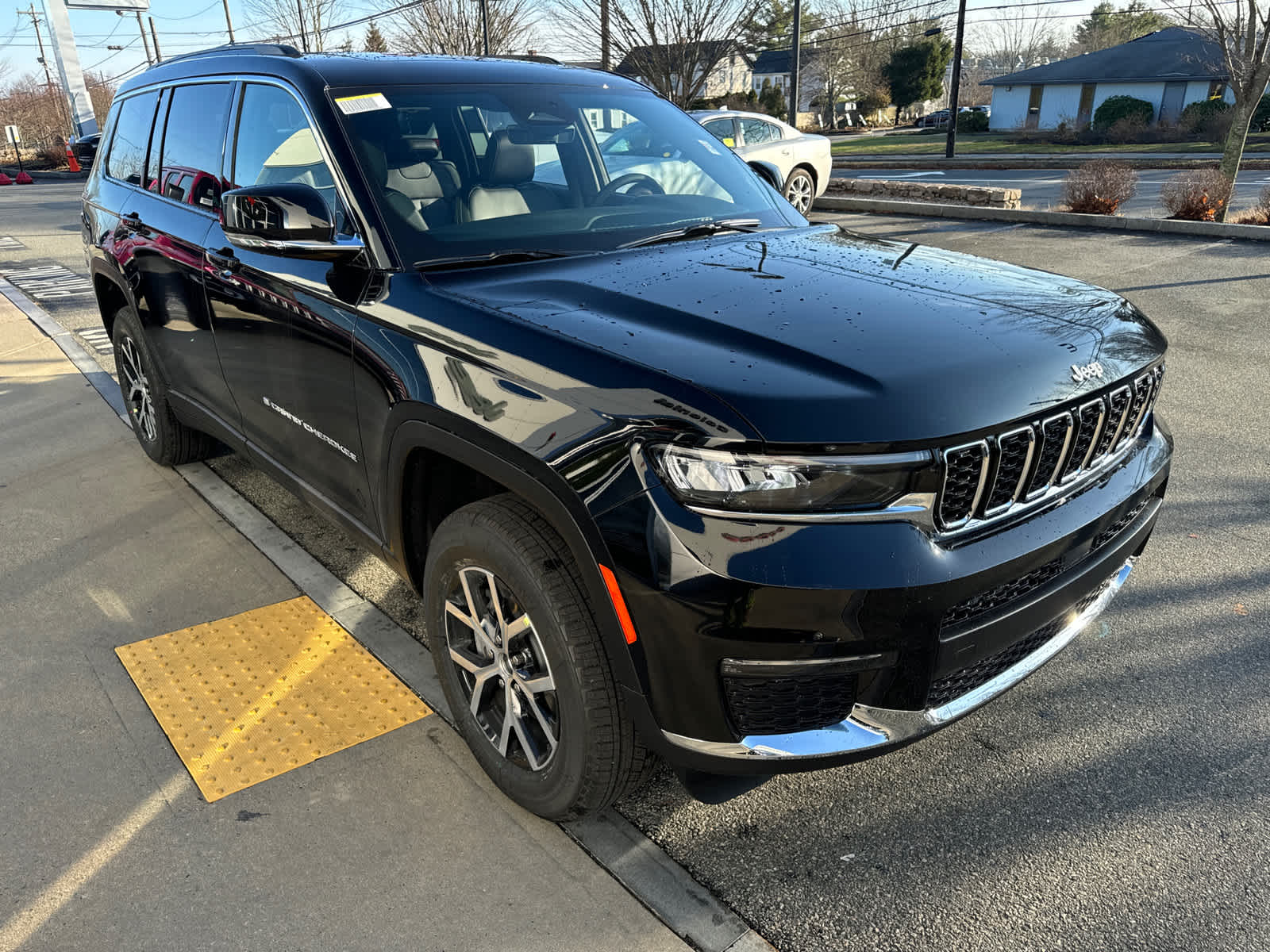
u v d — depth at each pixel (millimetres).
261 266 2879
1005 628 1944
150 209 3760
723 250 2676
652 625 1806
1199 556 3580
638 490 1787
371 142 2684
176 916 2012
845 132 62781
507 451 2000
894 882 2113
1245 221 11922
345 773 2463
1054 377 1955
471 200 2711
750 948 1943
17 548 3736
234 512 4047
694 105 21656
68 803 2350
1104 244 10555
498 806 2344
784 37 40562
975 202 13562
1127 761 2506
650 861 2172
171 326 3691
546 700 2143
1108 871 2135
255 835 2246
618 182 3088
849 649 1770
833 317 2076
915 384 1805
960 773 2475
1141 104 42875
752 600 1723
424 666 2938
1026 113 51938
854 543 1731
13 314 8039
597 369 1905
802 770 1881
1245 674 2859
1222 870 2129
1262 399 5387
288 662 2959
